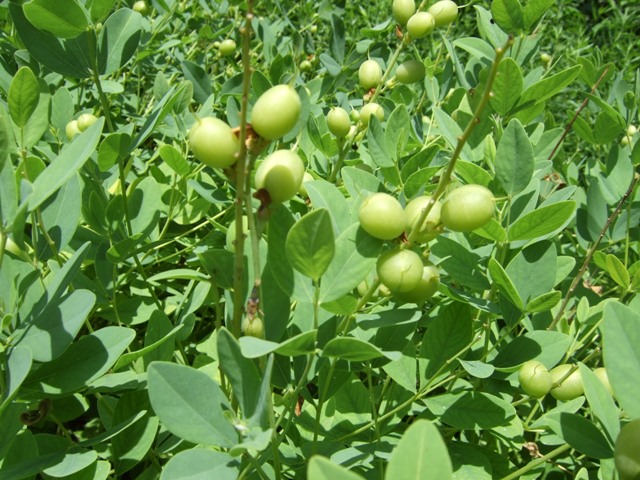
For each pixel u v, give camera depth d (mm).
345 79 623
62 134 440
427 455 138
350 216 259
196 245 439
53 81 510
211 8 788
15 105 298
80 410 309
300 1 908
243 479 250
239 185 195
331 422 324
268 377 192
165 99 376
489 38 485
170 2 662
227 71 720
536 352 321
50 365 253
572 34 1240
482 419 301
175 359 385
